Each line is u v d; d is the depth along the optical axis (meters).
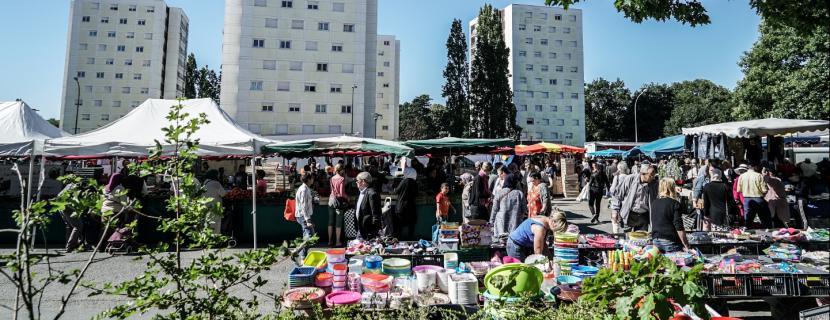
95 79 66.75
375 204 7.53
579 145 65.62
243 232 8.87
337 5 49.25
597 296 2.00
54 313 4.56
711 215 7.79
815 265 4.19
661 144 12.66
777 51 20.45
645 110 67.00
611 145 35.00
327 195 9.52
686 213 9.16
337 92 48.78
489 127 47.94
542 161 24.31
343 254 4.18
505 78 48.56
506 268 3.19
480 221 5.24
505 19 66.50
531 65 65.38
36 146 7.55
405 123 83.62
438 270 3.91
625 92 72.31
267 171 23.27
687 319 2.01
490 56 48.38
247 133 9.22
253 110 46.84
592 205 11.20
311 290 3.25
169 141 2.53
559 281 3.63
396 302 3.16
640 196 7.53
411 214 8.08
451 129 49.69
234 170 22.33
